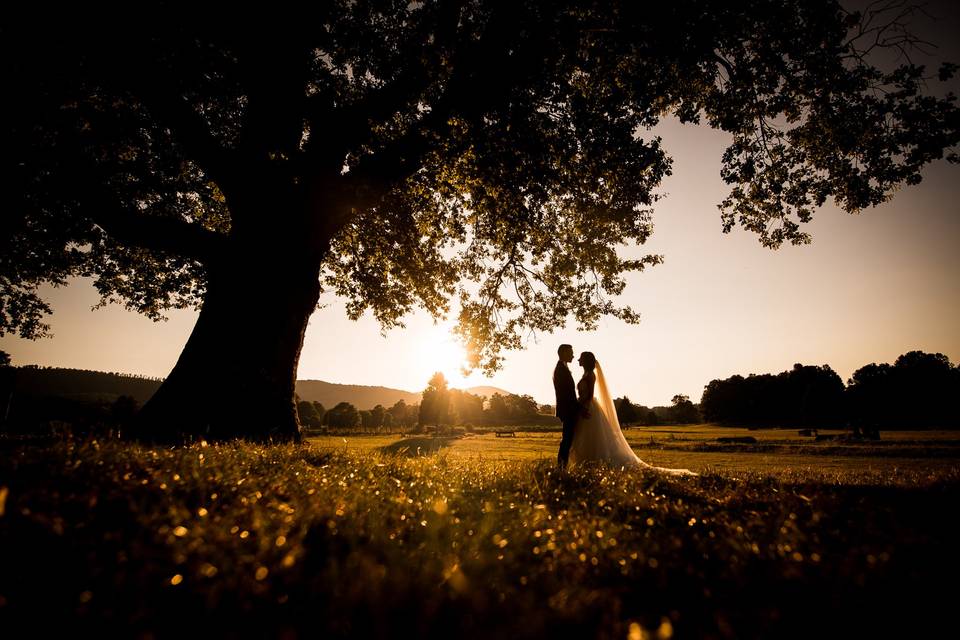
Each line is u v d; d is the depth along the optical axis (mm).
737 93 11109
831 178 11539
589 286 13742
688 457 26703
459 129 9656
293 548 2213
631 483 4996
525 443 43406
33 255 15148
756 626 1713
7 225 11406
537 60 9023
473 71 8953
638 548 2645
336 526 2684
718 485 5625
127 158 11586
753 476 6734
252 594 1797
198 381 8078
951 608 1818
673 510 3852
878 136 10492
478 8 9312
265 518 2701
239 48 8469
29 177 9531
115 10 7227
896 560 2320
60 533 2143
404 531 2920
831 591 1957
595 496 4438
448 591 1858
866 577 2062
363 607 1704
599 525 3176
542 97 9648
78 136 9578
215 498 3086
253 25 8062
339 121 8984
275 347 8586
